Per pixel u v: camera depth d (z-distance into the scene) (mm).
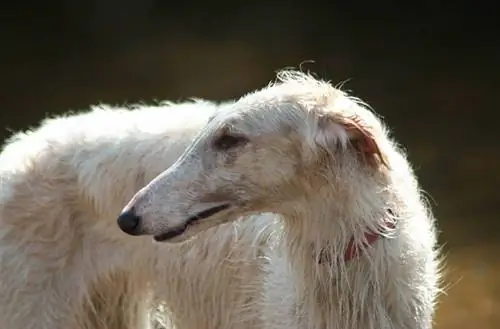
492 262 15312
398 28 27422
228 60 25844
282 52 26203
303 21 28422
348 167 8008
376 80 24016
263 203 8180
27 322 9875
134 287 10062
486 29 26828
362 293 8289
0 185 10109
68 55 26859
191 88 23969
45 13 29875
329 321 8461
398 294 8359
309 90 8234
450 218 16875
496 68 24312
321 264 8320
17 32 28594
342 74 24547
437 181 18406
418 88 23344
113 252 9930
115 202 9734
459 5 28391
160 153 9656
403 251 8344
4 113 22812
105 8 30188
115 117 10227
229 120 8078
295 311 8656
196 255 9609
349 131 7969
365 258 8234
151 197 8086
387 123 21406
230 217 8203
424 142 20281
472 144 20047
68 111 22594
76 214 9977
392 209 8258
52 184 9945
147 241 9797
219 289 9547
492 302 14281
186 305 9852
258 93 8312
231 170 8078
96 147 9922
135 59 26328
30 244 9914
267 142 8031
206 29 28438
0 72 25688
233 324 9516
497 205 17266
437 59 25141
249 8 29875
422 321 8602
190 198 8102
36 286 9875
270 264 8969
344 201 8086
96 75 25250
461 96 22703
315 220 8188
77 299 9969
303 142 7996
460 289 14648
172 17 29562
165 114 10055
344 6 29359
